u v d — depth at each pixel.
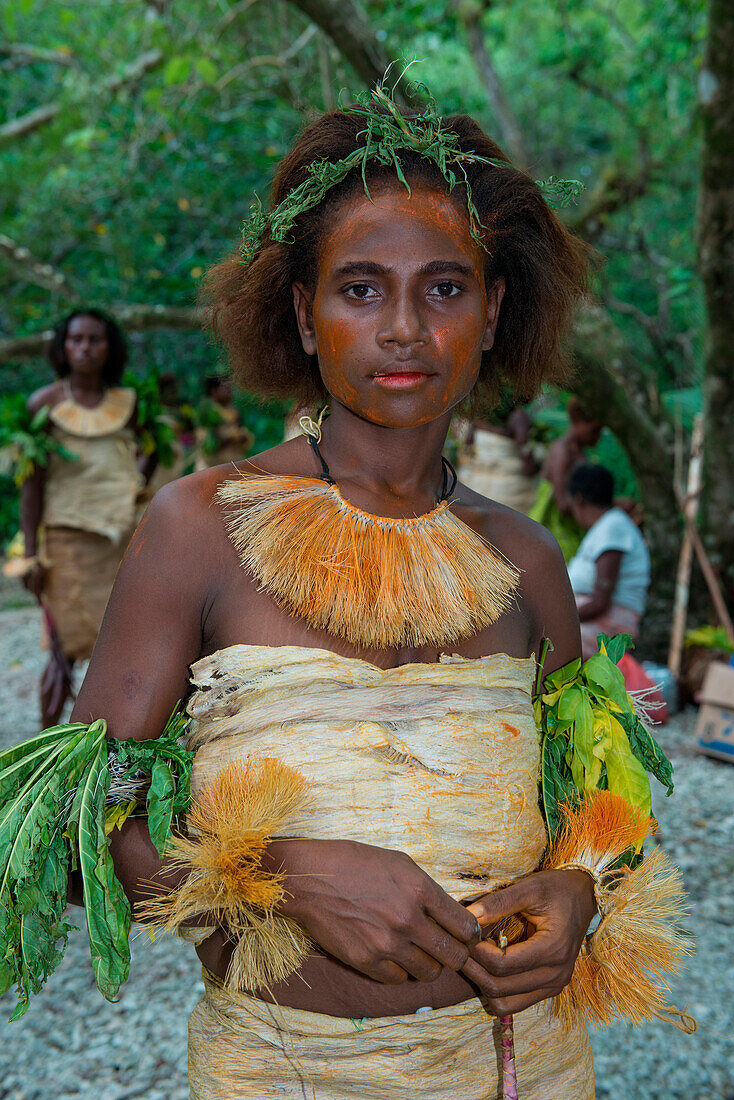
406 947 1.17
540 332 1.57
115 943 1.22
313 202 1.30
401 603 1.29
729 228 5.79
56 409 4.78
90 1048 3.00
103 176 9.45
